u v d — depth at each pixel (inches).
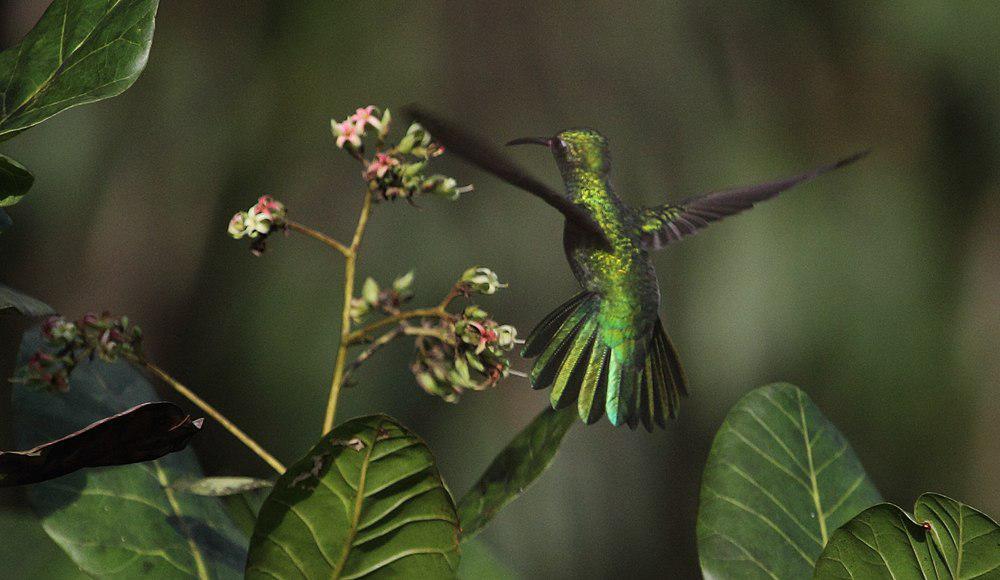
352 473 122.8
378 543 125.0
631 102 398.6
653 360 192.9
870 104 418.3
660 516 401.4
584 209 215.3
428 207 385.7
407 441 122.4
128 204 408.2
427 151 156.3
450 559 126.6
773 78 415.5
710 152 402.3
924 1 421.1
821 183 408.5
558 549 390.3
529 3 398.9
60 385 145.6
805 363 398.6
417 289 378.6
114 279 406.6
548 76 398.0
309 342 381.4
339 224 387.9
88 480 140.6
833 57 419.5
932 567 125.5
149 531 140.2
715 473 142.9
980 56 417.1
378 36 395.2
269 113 399.2
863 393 400.5
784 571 137.9
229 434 386.6
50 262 412.8
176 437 118.8
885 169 413.4
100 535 136.3
